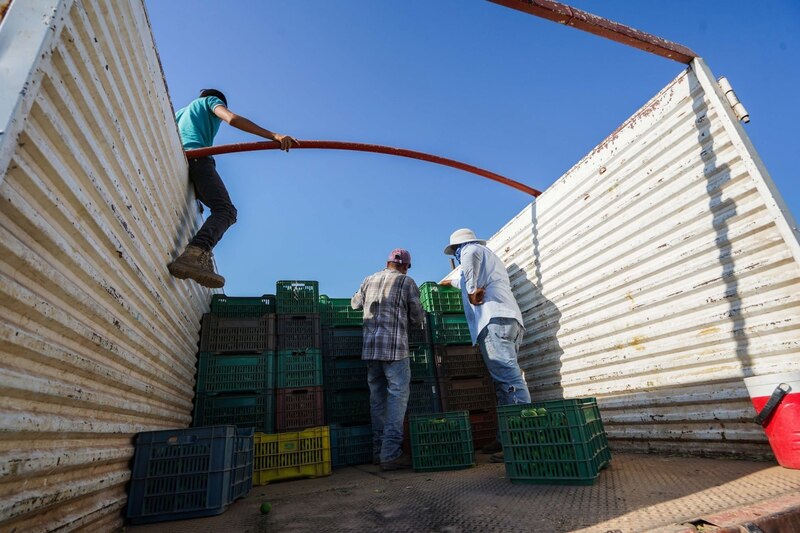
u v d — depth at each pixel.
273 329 4.63
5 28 1.15
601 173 3.68
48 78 1.24
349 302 5.29
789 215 2.39
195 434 2.45
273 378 4.42
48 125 1.29
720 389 2.69
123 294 2.15
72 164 1.49
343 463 4.23
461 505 2.03
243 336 4.50
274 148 3.63
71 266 1.56
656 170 3.17
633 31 2.78
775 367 2.41
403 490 2.59
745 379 2.35
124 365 2.24
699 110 2.87
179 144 3.12
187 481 2.35
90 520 1.82
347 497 2.53
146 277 2.47
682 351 2.95
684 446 2.90
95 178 1.67
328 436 3.78
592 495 1.97
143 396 2.59
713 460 2.59
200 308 4.41
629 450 3.30
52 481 1.51
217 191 3.37
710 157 2.79
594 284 3.73
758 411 2.26
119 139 1.92
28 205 1.23
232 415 4.19
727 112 2.67
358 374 4.99
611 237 3.55
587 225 3.82
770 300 2.43
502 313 3.79
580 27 2.69
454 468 3.27
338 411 4.77
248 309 4.93
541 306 4.40
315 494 2.75
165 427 3.12
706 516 1.42
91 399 1.78
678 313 2.97
